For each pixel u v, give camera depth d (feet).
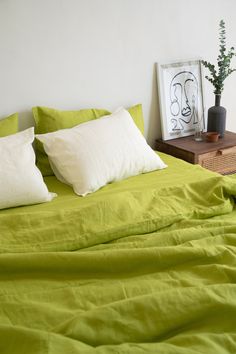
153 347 2.77
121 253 3.87
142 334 2.99
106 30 7.51
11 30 6.56
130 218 4.80
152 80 8.47
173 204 5.18
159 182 6.44
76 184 6.13
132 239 4.46
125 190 6.15
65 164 6.31
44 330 3.04
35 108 7.02
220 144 8.29
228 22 9.21
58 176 6.65
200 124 9.34
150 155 6.91
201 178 6.56
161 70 8.44
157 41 8.25
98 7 7.27
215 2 8.79
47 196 5.76
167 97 8.68
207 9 8.73
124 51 7.87
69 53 7.24
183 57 8.79
